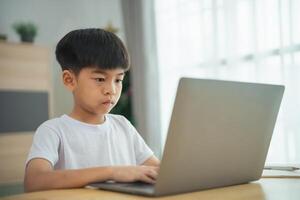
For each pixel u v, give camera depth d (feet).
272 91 2.48
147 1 9.68
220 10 8.16
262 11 7.32
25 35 9.62
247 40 7.66
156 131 9.50
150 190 2.13
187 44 8.91
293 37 6.79
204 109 2.08
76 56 3.13
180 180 2.13
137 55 9.79
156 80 9.57
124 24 10.18
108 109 3.18
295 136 6.75
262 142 2.58
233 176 2.47
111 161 3.62
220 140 2.24
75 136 3.45
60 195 2.17
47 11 10.98
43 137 3.21
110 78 3.11
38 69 9.20
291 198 2.08
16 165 8.70
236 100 2.25
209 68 8.32
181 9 9.07
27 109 8.95
